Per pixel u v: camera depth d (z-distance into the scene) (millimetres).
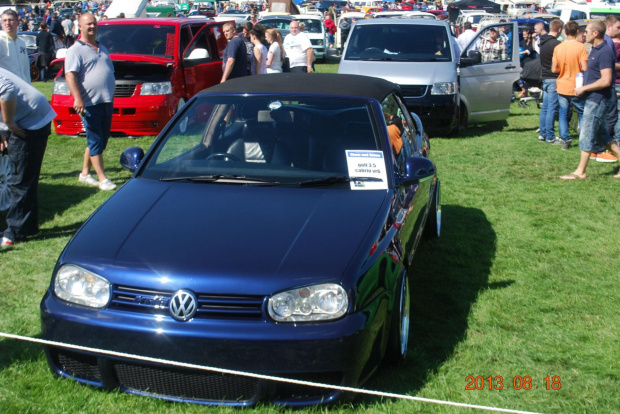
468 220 6867
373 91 4859
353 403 3338
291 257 3311
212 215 3691
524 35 16766
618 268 5523
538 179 8609
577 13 32531
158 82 10656
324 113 4496
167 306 3182
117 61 10547
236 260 3283
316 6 50469
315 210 3754
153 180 4207
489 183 8422
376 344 3326
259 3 51344
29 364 3717
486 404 3432
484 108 12023
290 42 14062
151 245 3426
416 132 5828
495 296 4898
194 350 3115
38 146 5824
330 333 3115
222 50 13031
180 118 4656
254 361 3100
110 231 3592
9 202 6484
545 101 11016
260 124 4457
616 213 7109
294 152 4266
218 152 4340
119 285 3260
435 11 40281
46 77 21500
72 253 3457
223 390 3205
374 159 4199
